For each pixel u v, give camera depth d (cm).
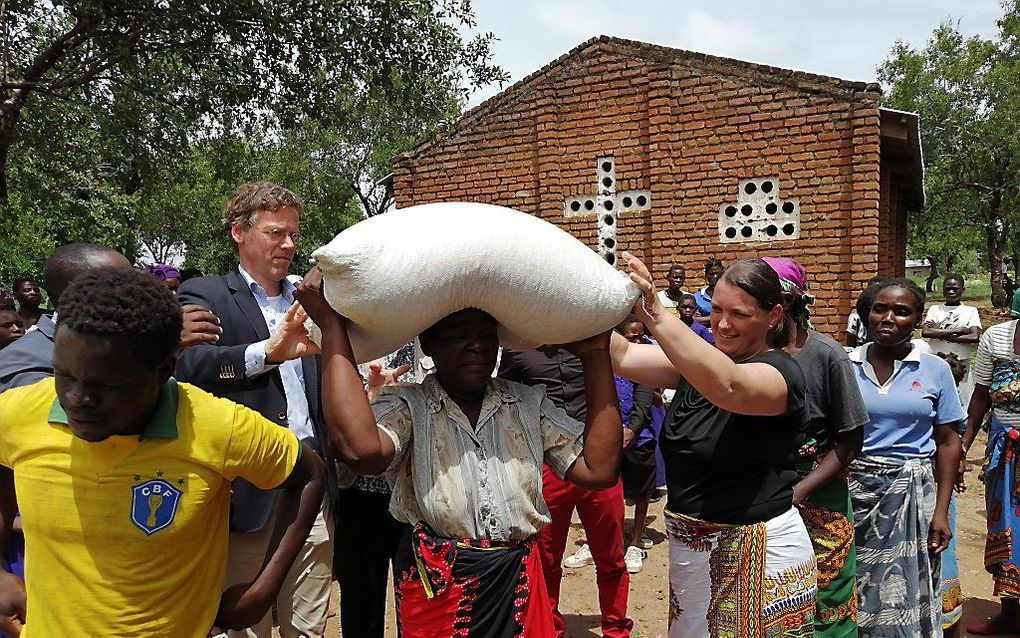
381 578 322
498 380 201
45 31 969
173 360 157
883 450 327
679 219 845
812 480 272
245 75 934
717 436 231
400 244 158
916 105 2503
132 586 159
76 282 144
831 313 786
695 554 238
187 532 162
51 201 1153
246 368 240
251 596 173
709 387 203
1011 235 2738
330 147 2336
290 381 292
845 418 275
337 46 891
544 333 179
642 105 862
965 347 745
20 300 718
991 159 2409
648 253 869
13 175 1095
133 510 157
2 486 181
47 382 166
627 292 180
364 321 165
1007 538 402
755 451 229
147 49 884
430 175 959
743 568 229
